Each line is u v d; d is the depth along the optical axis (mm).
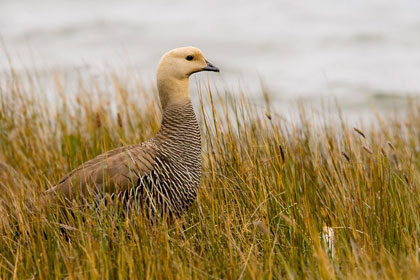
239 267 10070
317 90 31828
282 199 12078
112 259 10273
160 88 12250
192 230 11484
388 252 10312
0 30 43125
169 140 11930
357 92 31047
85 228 10727
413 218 11102
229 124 12914
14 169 14805
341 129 17516
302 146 14469
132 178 11305
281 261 10289
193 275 9734
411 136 17781
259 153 13289
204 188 12289
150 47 39938
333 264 10086
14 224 11344
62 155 15477
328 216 11844
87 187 11133
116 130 15758
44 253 10156
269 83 32969
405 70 34438
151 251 10117
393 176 12062
